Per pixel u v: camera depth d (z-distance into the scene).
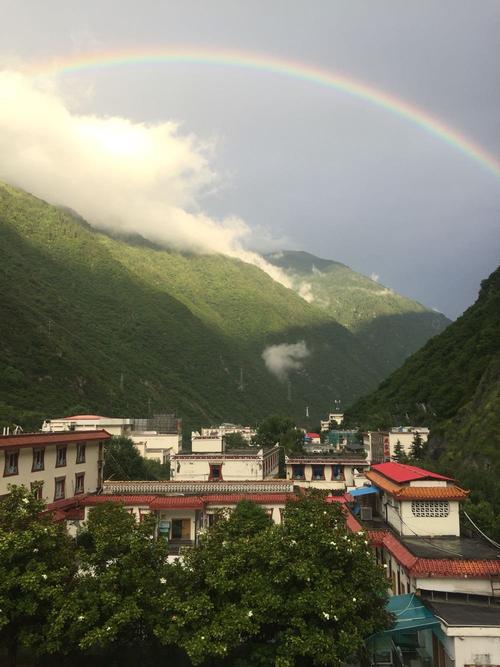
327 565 18.33
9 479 33.31
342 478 58.84
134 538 19.20
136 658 19.55
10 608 17.05
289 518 21.02
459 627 17.94
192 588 18.25
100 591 17.61
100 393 128.50
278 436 98.75
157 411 142.38
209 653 16.31
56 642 16.80
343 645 16.31
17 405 99.19
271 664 16.91
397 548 24.75
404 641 21.38
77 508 35.62
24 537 18.27
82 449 41.75
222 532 21.56
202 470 49.75
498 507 37.88
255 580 17.69
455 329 135.00
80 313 185.00
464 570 21.28
